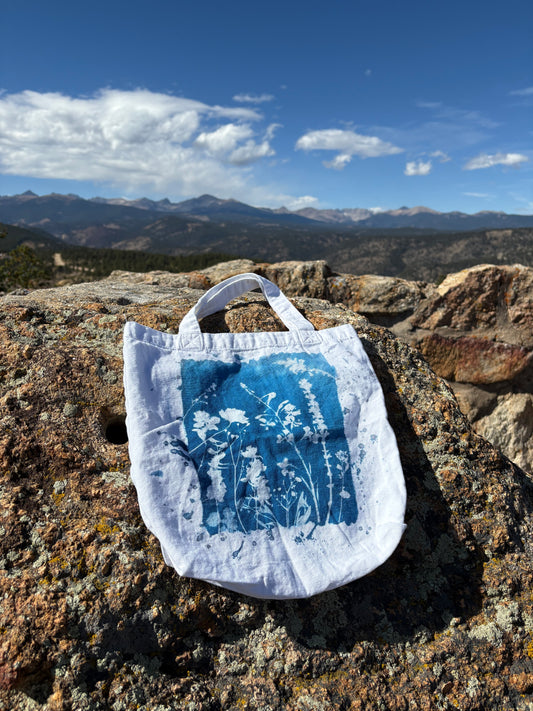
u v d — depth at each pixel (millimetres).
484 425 1502
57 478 566
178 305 819
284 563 522
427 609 588
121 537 531
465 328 1437
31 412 608
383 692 530
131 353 589
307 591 510
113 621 495
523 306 1400
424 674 546
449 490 649
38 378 636
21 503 540
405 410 710
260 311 799
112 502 555
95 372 662
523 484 735
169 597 520
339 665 535
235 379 608
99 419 630
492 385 1485
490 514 648
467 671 554
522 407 1497
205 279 1378
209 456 552
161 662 514
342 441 593
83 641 486
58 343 694
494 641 571
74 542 521
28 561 508
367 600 579
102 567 510
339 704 515
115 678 490
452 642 566
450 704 536
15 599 488
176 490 528
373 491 584
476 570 620
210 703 502
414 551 613
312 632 547
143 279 1381
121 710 479
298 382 619
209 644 531
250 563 511
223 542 516
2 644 468
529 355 1432
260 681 519
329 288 1459
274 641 535
